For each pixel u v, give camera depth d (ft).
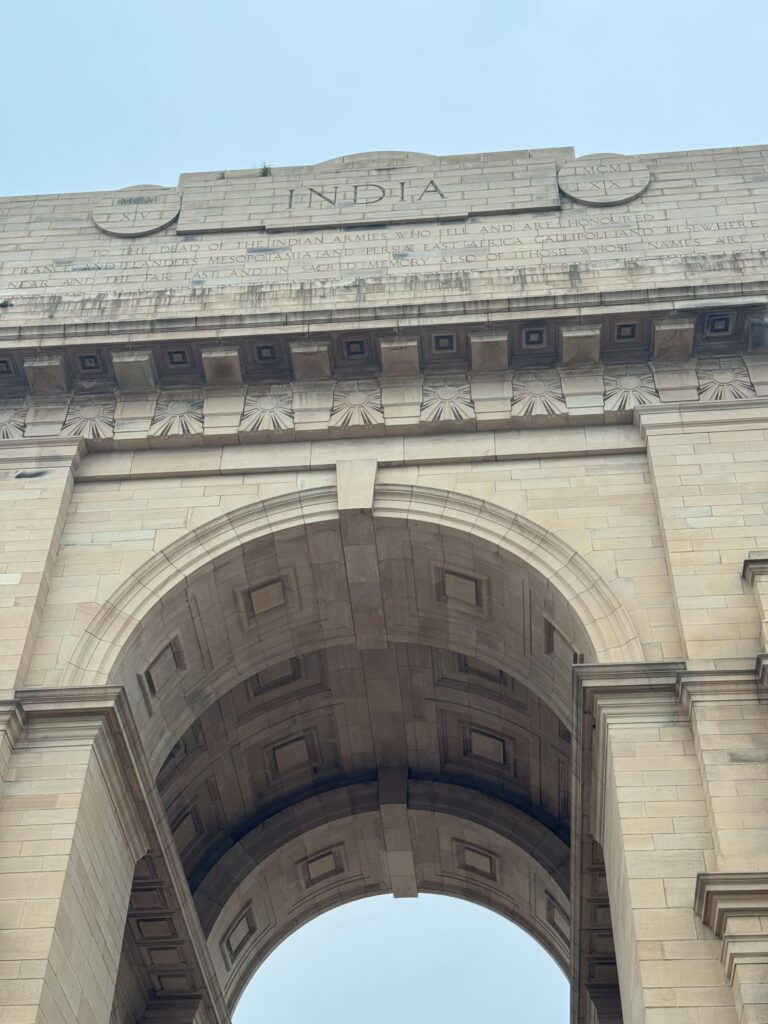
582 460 94.79
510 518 91.66
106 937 81.71
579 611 86.07
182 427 97.96
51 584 90.02
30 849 75.31
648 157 116.16
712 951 67.87
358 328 97.81
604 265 105.70
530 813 118.21
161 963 103.60
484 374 99.40
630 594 86.02
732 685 77.61
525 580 91.04
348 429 97.19
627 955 73.36
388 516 93.15
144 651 90.33
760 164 114.52
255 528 93.35
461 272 104.73
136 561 91.25
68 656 86.07
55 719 81.46
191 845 116.57
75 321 101.81
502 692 111.96
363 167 118.73
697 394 96.48
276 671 111.86
